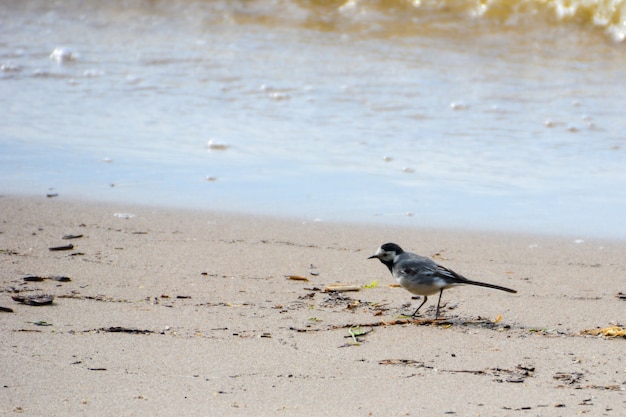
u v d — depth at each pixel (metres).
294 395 7.52
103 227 12.99
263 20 27.34
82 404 7.23
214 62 23.45
